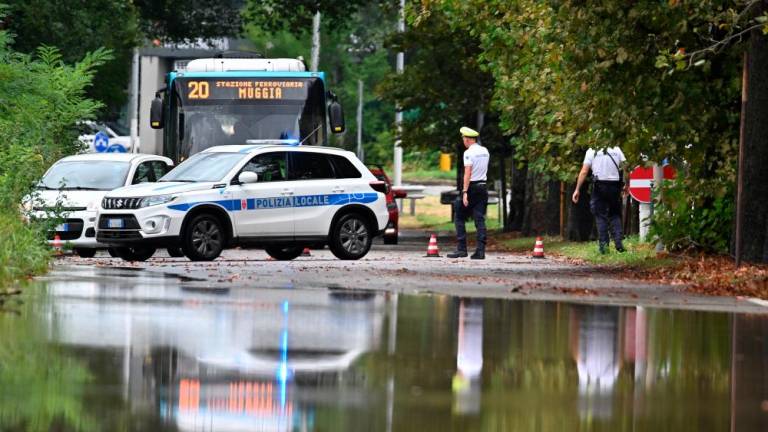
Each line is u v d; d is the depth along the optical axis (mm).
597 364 26578
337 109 81875
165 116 82812
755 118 56562
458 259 72375
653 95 59875
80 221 71000
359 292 43188
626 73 59750
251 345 28297
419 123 119750
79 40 112688
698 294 45125
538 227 108688
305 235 68062
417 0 91750
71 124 91312
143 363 25375
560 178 83625
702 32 58875
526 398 22234
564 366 26188
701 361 27281
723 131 61938
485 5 78000
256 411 20688
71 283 44688
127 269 54438
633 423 20109
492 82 114438
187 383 23188
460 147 120125
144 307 36125
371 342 29328
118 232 64562
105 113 126312
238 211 66000
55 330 30266
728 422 20297
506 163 133750
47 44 110750
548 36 59656
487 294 43438
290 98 81875
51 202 70250
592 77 59344
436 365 25953
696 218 63625
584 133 65250
